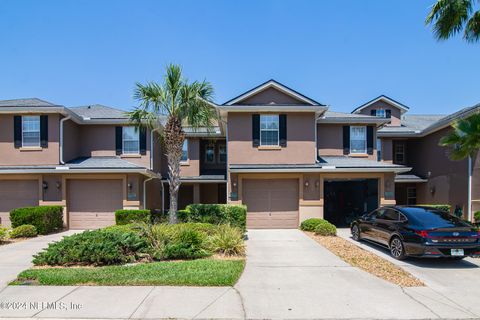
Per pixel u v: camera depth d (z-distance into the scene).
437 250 8.87
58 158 16.78
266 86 16.80
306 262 9.06
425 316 5.57
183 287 6.82
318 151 18.89
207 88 14.15
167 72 13.87
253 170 15.68
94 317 5.46
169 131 13.98
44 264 8.70
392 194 16.36
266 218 16.39
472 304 6.13
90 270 7.96
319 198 16.25
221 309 5.77
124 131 19.09
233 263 8.61
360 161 17.58
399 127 22.94
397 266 8.95
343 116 19.38
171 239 9.97
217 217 14.19
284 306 5.93
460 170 17.77
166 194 22.31
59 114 16.97
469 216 16.89
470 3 14.05
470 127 11.91
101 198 16.81
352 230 13.23
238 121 16.73
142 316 5.49
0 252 10.56
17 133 16.84
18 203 16.59
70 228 16.69
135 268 8.09
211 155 23.34
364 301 6.19
